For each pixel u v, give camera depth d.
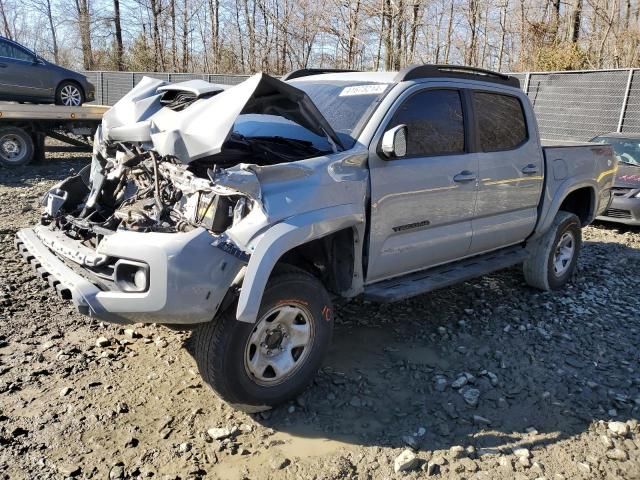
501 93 5.14
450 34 26.39
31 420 3.35
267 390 3.44
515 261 5.27
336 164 3.68
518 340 4.73
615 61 22.14
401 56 24.22
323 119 3.74
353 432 3.40
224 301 3.25
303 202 3.43
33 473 2.93
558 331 4.95
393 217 4.07
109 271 3.42
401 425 3.49
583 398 3.87
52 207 4.43
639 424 3.56
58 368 3.94
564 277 6.04
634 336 4.91
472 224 4.82
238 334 3.23
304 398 3.72
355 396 3.77
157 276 3.10
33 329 4.47
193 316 3.17
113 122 4.45
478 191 4.73
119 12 35.50
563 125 15.39
